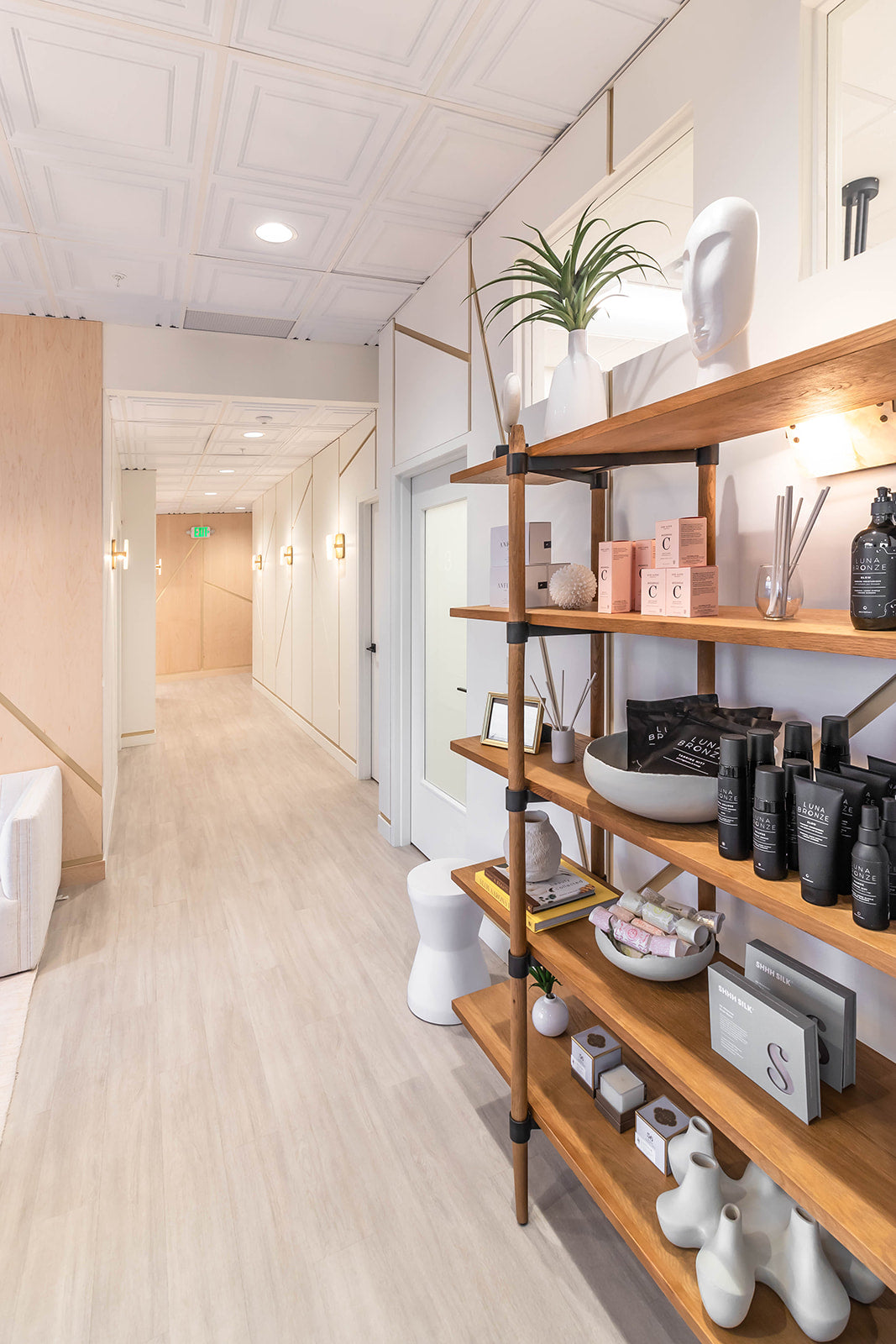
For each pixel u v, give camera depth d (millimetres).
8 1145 1790
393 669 3779
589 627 1271
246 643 11438
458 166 2217
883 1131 950
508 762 1646
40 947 2656
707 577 1157
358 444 4938
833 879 858
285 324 3557
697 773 1187
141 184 2289
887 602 851
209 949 2781
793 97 1274
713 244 1041
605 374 1827
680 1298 1092
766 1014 1021
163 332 3539
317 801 4766
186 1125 1861
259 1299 1408
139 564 6523
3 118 1949
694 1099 1030
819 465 1228
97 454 3436
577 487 2035
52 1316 1376
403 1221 1580
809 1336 1038
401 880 3428
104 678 3588
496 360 2488
